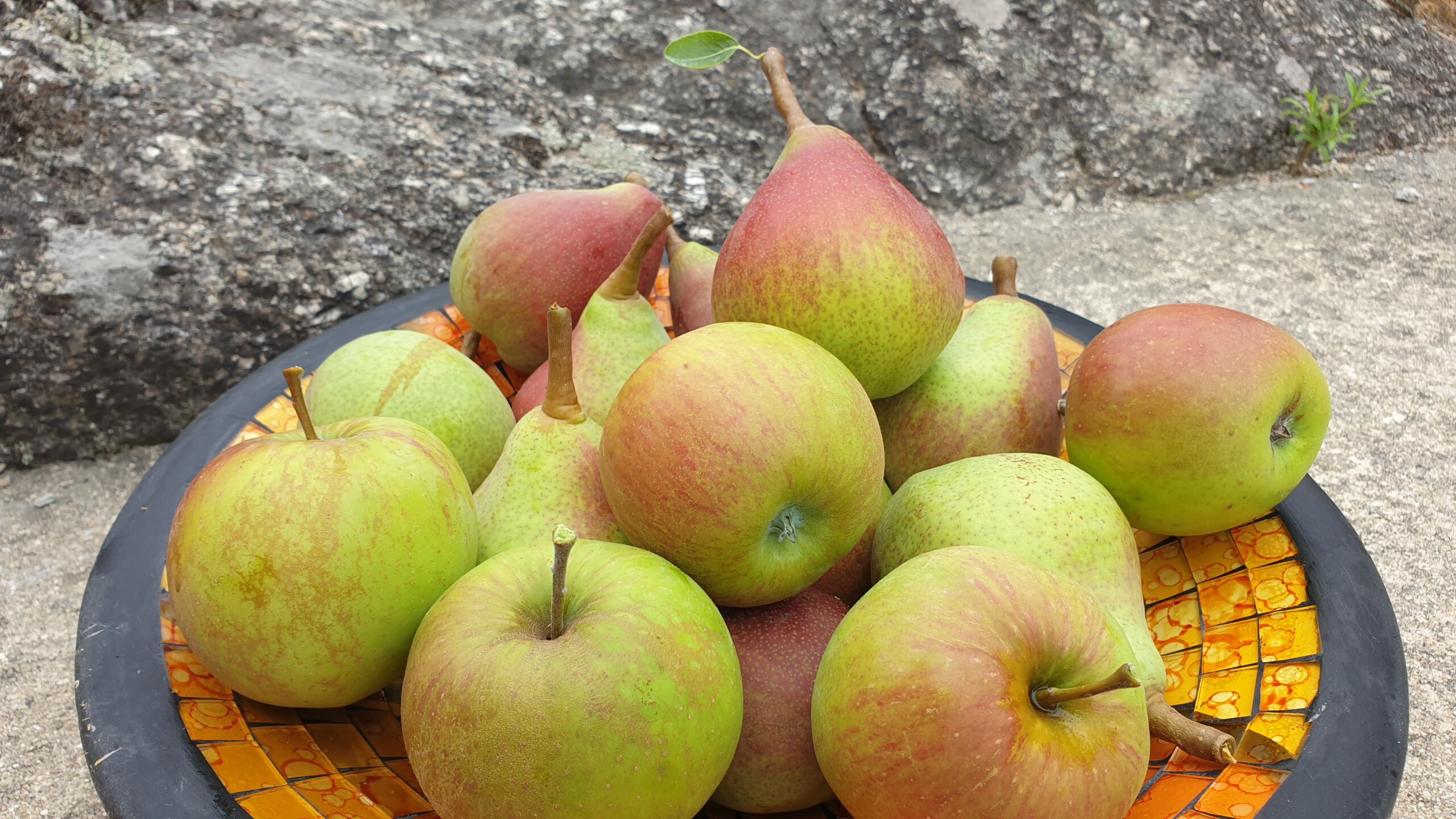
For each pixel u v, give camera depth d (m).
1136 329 0.51
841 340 0.49
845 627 0.44
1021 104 0.95
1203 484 0.50
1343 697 0.45
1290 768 0.44
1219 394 0.49
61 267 0.68
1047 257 0.88
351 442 0.45
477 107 0.82
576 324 0.59
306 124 0.75
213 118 0.73
